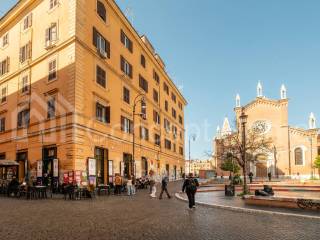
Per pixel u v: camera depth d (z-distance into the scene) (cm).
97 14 2927
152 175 2266
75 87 2511
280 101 6656
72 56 2561
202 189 2997
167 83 5500
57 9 2769
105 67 3028
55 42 2725
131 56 3741
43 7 2936
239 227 1034
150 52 4391
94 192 2150
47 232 920
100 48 2956
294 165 6438
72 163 2425
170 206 1636
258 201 1602
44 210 1409
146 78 4294
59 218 1180
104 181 2909
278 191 2691
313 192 2567
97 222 1102
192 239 852
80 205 1625
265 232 955
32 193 2041
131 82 3688
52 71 2742
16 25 3272
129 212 1382
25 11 3153
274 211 1345
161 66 4950
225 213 1378
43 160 2677
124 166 3350
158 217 1244
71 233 909
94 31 2850
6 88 3300
